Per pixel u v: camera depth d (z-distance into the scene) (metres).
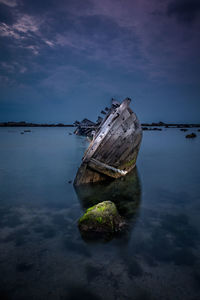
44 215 5.07
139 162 12.94
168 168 11.11
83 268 3.10
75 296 2.59
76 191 7.04
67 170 10.28
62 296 2.59
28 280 2.85
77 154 15.49
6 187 7.44
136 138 8.74
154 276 2.95
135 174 9.62
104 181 8.16
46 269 3.07
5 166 11.16
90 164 7.39
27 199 6.24
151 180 8.64
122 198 6.44
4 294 2.62
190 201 6.20
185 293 2.65
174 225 4.59
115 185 7.80
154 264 3.22
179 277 2.94
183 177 9.19
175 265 3.21
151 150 18.84
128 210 5.46
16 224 4.57
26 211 5.33
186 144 23.98
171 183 8.20
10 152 16.34
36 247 3.64
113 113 7.32
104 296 2.59
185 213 5.29
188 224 4.65
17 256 3.38
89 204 5.89
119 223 4.32
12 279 2.87
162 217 5.02
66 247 3.65
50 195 6.61
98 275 2.96
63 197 6.43
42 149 18.23
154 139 31.56
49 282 2.82
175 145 22.91
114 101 8.15
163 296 2.60
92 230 4.12
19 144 21.98
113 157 7.85
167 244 3.80
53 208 5.55
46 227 4.42
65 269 3.07
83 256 3.40
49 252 3.50
